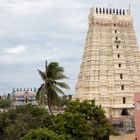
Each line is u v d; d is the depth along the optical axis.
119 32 158.88
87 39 159.75
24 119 95.12
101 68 154.25
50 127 83.69
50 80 105.12
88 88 153.38
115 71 155.50
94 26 157.25
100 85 152.88
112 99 153.62
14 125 93.19
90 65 154.75
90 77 153.50
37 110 103.06
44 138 73.00
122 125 134.50
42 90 105.44
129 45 160.12
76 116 83.44
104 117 95.00
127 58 158.50
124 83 155.88
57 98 106.44
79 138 83.06
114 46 157.12
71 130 83.00
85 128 83.31
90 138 84.06
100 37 156.88
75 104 93.94
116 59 156.25
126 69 157.12
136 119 89.00
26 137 73.50
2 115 101.25
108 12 159.38
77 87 160.50
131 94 156.25
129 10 162.62
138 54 161.50
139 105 88.75
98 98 151.88
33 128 92.19
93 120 92.19
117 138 90.88
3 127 98.50
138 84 158.62
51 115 97.94
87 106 93.44
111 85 154.50
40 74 106.31
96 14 157.62
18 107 105.25
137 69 160.12
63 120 83.94
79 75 160.38
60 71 107.19
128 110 155.12
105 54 155.88
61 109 154.25
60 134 80.94
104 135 91.38
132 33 161.62
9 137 91.88
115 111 152.88
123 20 160.25
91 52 155.25
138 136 88.19
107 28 158.38
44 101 107.50
